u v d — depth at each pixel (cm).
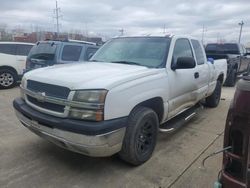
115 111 320
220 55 1191
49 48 820
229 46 1364
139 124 354
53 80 339
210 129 552
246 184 203
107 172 361
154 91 385
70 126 310
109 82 321
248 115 195
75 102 312
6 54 988
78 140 308
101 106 307
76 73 359
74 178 345
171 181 343
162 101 412
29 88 372
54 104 333
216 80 695
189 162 396
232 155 208
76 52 841
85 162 387
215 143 474
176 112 475
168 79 421
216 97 735
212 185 336
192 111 562
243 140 201
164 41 462
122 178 347
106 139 309
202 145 463
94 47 891
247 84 196
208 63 616
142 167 376
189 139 491
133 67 404
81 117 310
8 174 350
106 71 371
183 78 468
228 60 1165
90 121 308
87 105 307
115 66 412
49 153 413
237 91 204
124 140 348
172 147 450
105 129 306
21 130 514
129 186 330
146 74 377
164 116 429
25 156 402
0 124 549
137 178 348
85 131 302
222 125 582
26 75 394
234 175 210
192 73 505
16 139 467
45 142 455
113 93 317
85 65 424
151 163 388
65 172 359
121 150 354
